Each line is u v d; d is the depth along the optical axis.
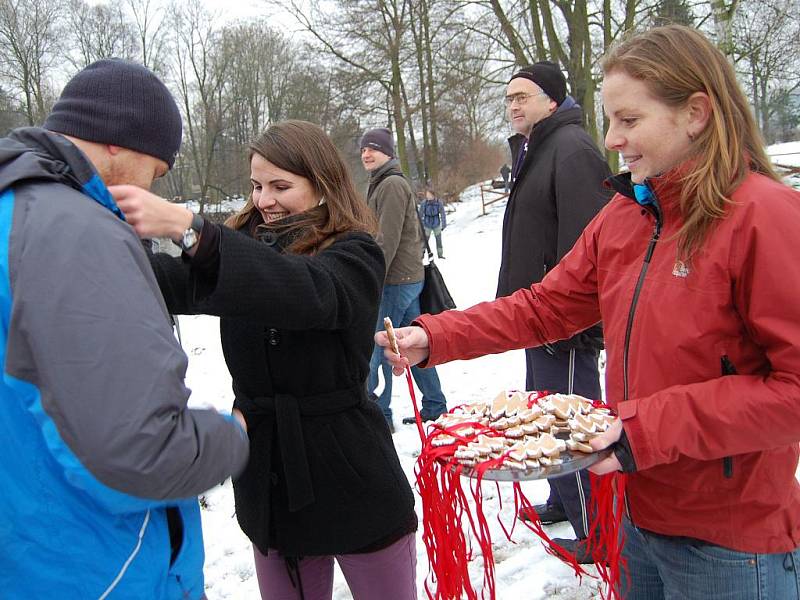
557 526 3.25
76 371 1.06
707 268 1.43
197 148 33.41
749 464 1.48
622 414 1.46
